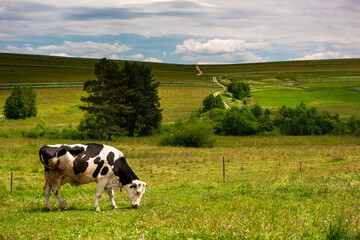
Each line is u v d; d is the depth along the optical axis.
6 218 11.67
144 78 74.94
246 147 50.56
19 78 180.88
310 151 40.69
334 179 17.62
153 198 15.57
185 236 8.42
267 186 16.64
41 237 8.84
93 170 13.21
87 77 197.75
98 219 10.98
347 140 61.12
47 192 13.32
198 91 164.75
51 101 127.62
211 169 28.16
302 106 83.88
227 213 10.80
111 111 63.41
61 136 61.56
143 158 36.31
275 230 8.92
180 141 52.75
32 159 31.83
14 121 94.19
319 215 10.61
